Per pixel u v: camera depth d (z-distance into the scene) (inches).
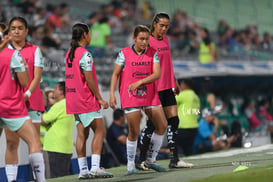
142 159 981.8
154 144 958.4
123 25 2556.6
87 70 882.1
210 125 1595.7
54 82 1595.7
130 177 887.7
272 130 2110.0
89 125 915.4
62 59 1835.6
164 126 928.3
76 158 1295.5
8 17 2044.8
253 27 3184.1
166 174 890.7
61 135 1166.3
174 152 996.6
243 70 2338.8
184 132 1422.2
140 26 885.8
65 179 979.3
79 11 2738.7
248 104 2101.4
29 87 808.9
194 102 1423.5
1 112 713.6
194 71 2097.7
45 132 1224.2
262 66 2556.6
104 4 2790.4
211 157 1307.8
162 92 972.6
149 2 2893.7
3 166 1122.7
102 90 1558.8
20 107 719.7
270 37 3245.6
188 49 2514.8
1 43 724.0
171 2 2989.7
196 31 2765.7
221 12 3198.8
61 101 1176.2
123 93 900.0
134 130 913.5
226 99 2046.0
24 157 1182.9
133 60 889.5
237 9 3262.8
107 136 1373.0
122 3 2630.4
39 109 844.0
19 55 716.7
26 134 725.3
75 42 903.7
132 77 892.0
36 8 2156.7
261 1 3351.4
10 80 713.0
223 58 2696.9
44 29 1936.5
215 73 2020.2
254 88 2160.4
